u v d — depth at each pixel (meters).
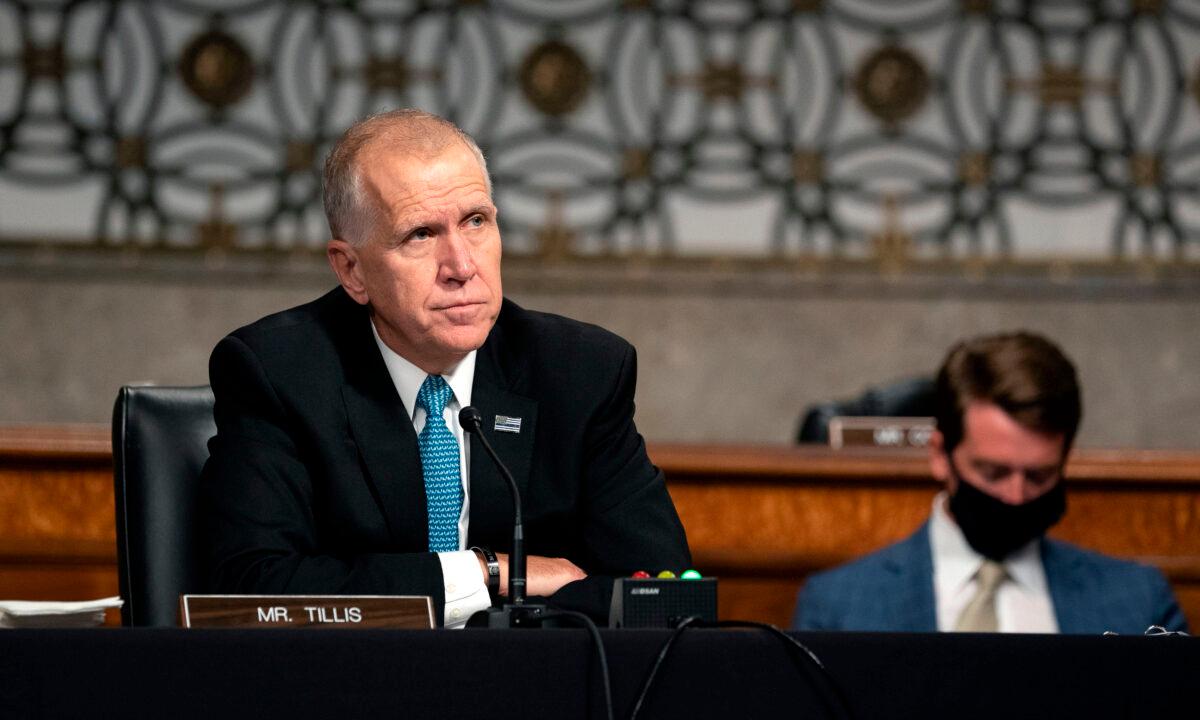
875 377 13.18
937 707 3.19
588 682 3.17
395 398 5.08
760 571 8.21
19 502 7.72
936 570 6.34
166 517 4.99
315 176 13.05
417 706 3.15
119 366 12.89
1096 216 13.27
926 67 13.30
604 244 13.20
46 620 3.93
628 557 5.06
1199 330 13.21
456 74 13.15
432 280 4.77
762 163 13.24
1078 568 6.33
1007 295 13.21
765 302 13.23
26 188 12.94
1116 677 3.20
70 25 13.02
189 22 13.09
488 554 4.68
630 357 5.37
